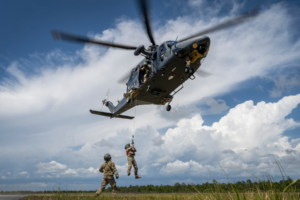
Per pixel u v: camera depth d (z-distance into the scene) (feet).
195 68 42.39
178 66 40.65
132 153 32.01
